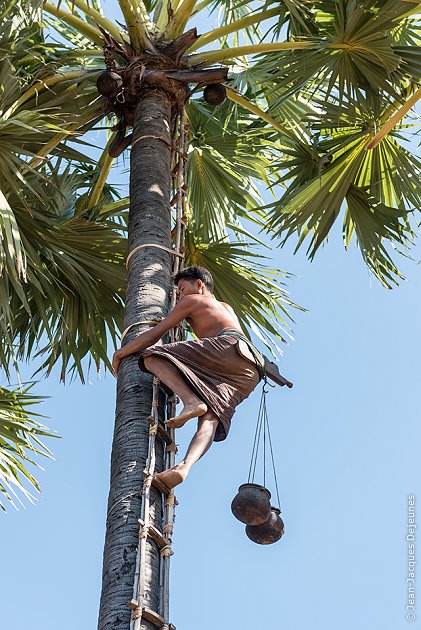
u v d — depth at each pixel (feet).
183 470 25.23
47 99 41.65
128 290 32.78
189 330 39.70
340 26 40.14
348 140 43.83
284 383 29.35
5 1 39.19
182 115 40.65
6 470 44.04
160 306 31.99
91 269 44.11
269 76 43.37
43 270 42.09
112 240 43.68
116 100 40.52
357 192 45.24
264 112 44.55
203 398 26.55
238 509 28.17
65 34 49.21
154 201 36.17
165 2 45.37
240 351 27.58
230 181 49.34
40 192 41.93
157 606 24.21
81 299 44.62
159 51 40.98
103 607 24.09
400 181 45.52
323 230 43.88
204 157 49.14
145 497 25.62
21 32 42.42
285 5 43.57
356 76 42.37
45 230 41.86
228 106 48.80
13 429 44.11
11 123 37.35
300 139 45.70
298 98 47.88
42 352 44.55
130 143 41.24
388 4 39.17
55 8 41.57
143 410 28.07
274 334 46.60
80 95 42.27
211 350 27.37
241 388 27.53
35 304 45.37
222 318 28.71
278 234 43.39
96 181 48.32
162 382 28.02
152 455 26.78
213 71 40.40
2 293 38.50
